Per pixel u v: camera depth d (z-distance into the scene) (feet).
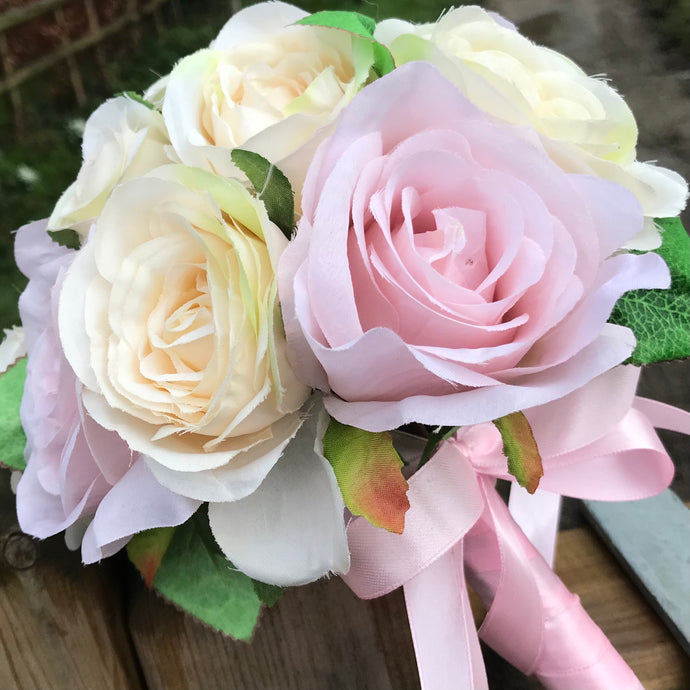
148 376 0.67
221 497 0.65
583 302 0.65
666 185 0.80
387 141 0.68
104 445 0.71
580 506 1.41
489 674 1.18
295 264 0.64
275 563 0.69
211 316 0.67
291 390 0.67
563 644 0.99
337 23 0.73
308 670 0.90
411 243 0.65
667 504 1.33
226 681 0.90
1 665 0.82
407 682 0.91
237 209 0.67
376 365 0.63
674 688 1.11
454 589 0.87
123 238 0.69
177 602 0.79
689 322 0.78
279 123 0.71
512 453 0.69
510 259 0.66
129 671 0.93
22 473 0.84
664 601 1.16
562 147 0.71
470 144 0.67
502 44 0.82
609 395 0.86
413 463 0.87
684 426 1.01
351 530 0.80
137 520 0.67
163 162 0.78
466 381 0.61
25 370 0.88
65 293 0.69
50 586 0.86
